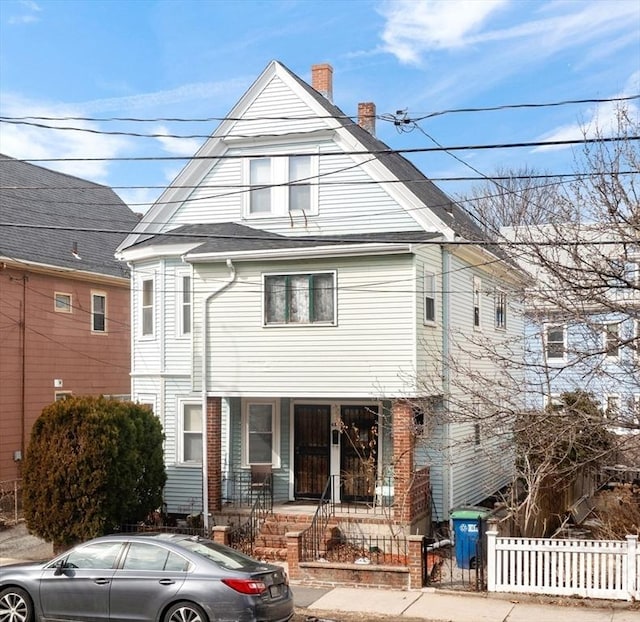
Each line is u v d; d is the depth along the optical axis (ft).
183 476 70.49
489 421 54.70
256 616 35.70
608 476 63.21
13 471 85.81
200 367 65.51
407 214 67.77
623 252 46.98
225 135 73.10
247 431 69.46
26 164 102.27
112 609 37.47
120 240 111.24
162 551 38.17
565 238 56.13
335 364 61.82
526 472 55.83
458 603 44.37
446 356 59.26
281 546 57.98
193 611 36.22
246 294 64.64
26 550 62.13
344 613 42.68
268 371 63.52
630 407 47.39
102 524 55.88
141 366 74.18
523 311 54.90
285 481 68.49
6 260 85.20
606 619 40.91
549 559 45.37
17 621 39.11
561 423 47.62
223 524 63.57
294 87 71.51
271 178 72.18
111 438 56.49
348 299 61.87
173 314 72.23
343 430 66.33
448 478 65.67
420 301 61.82
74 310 96.63
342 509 63.00
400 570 47.65
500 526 50.21
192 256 64.90
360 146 69.41
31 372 89.25
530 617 41.39
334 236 67.26
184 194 74.84
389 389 60.08
